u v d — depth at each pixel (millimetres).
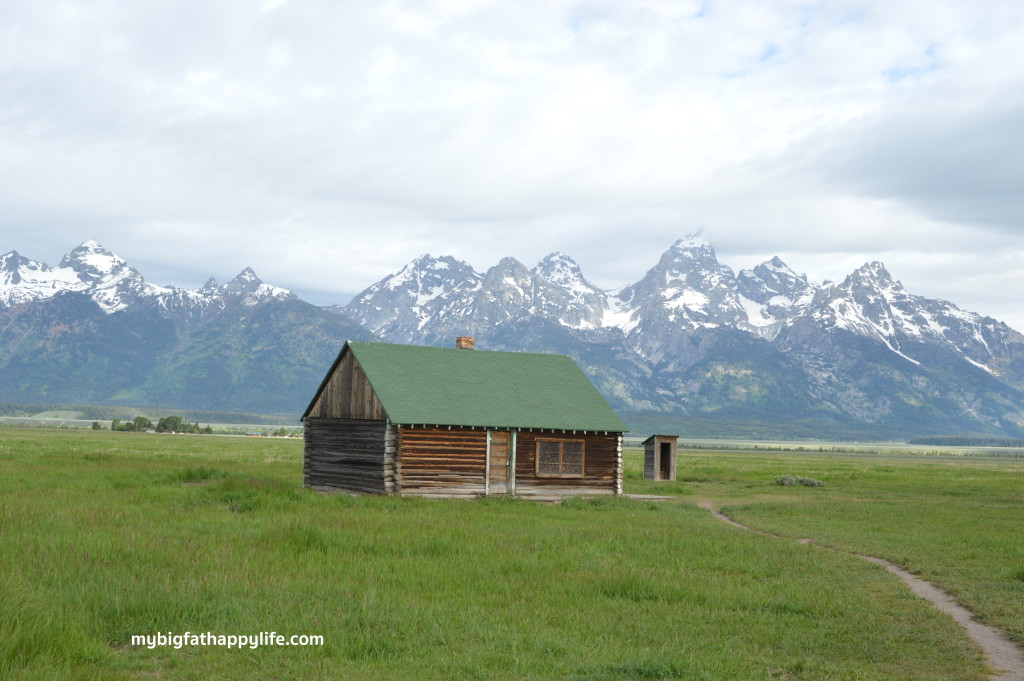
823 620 17312
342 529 26703
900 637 16016
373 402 47125
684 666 13508
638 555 24750
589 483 50031
